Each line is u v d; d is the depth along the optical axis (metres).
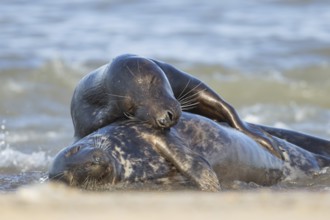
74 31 94.25
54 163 30.27
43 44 87.56
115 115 32.78
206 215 19.56
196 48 88.75
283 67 83.00
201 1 111.62
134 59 32.84
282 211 20.12
